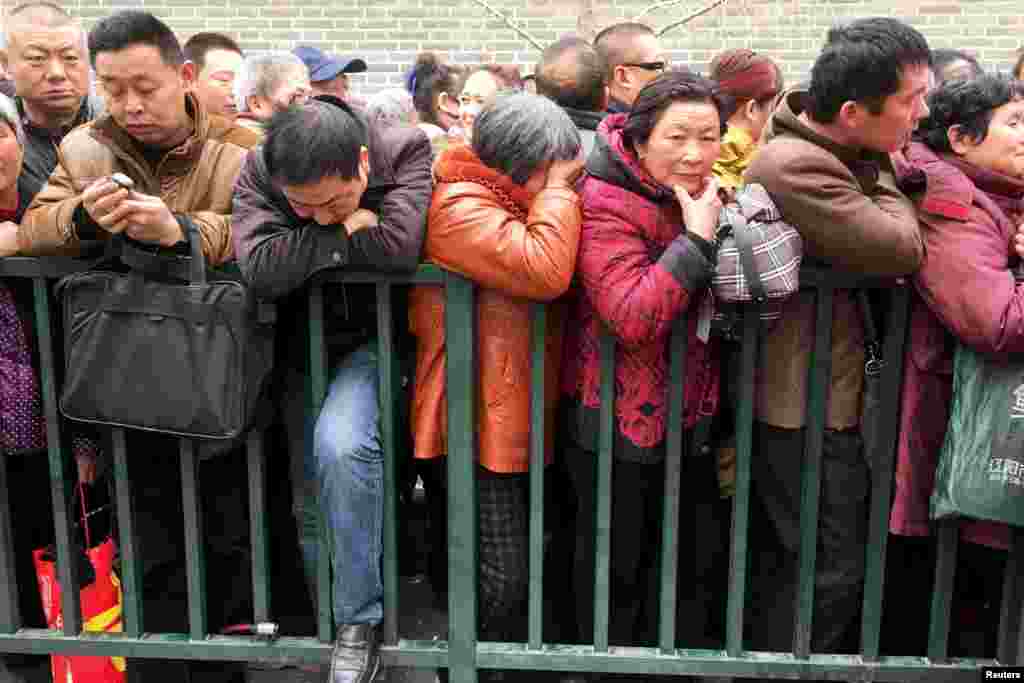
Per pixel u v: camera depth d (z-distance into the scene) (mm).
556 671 2473
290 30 7555
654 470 2299
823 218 1936
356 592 2168
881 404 2107
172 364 2043
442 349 2189
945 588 2176
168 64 2154
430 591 2988
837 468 2201
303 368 2303
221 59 3961
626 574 2332
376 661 2244
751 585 2539
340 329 2275
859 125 1958
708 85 1982
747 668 2236
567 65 2721
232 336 2041
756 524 2494
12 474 2432
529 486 2328
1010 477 1945
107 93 2148
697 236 1938
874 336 2143
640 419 2166
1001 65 7262
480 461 2225
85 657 2385
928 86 2061
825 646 2311
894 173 2080
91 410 2088
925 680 2217
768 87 2939
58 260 2139
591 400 2191
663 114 1955
